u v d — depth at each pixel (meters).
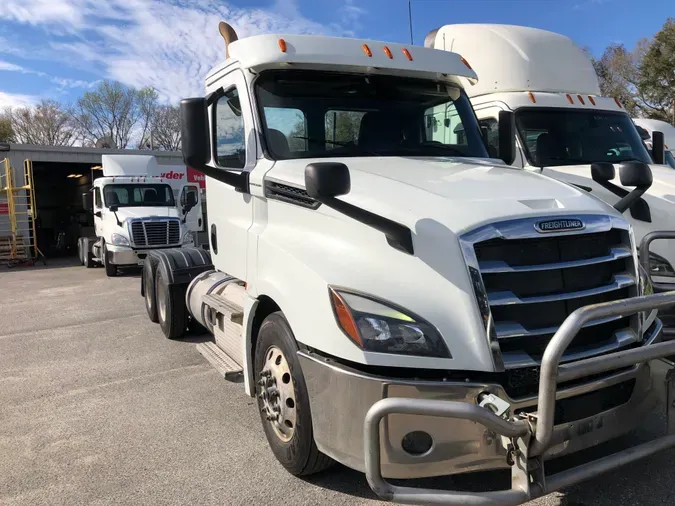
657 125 13.09
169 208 17.42
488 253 2.85
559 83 7.20
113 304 10.72
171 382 5.73
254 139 4.10
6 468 3.99
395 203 3.11
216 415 4.80
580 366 2.60
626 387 3.14
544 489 2.63
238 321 4.65
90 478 3.79
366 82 4.40
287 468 3.59
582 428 2.90
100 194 17.45
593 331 3.06
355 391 2.80
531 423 2.57
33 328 8.66
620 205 3.78
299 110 4.16
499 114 4.82
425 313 2.76
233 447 4.16
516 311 2.85
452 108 4.66
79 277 16.19
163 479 3.73
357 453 2.83
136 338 7.63
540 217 2.94
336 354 2.87
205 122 3.74
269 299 3.78
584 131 6.87
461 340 2.71
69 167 27.27
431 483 3.44
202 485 3.63
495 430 2.51
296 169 3.75
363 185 3.39
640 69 34.47
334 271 3.03
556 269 2.94
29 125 59.19
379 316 2.79
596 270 3.09
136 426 4.63
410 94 4.51
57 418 4.89
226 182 4.02
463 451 2.72
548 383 2.48
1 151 21.84
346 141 4.23
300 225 3.56
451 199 3.05
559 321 2.93
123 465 3.96
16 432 4.62
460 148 4.58
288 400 3.46
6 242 20.73
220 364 4.93
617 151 6.85
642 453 2.97
